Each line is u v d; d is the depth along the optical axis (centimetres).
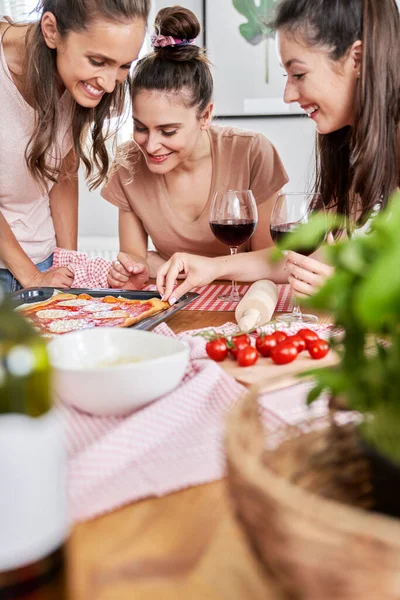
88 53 157
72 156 212
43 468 41
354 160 162
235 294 160
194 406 81
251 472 42
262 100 351
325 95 159
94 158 202
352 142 165
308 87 159
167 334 124
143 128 192
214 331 119
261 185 215
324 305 50
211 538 55
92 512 59
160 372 79
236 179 214
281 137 354
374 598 37
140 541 55
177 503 61
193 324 138
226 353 108
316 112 166
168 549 54
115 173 221
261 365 105
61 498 44
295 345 108
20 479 40
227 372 102
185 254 163
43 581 43
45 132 181
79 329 133
